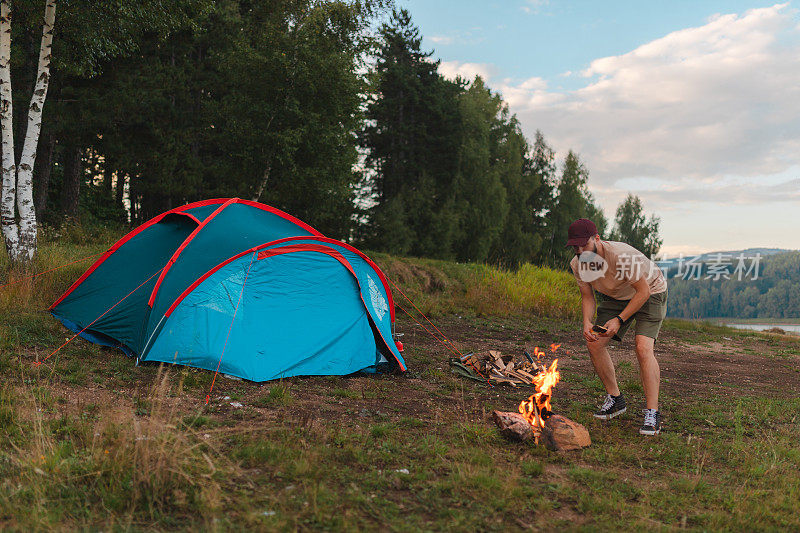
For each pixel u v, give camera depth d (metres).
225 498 2.89
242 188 19.91
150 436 3.36
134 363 6.02
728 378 8.59
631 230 69.00
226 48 20.84
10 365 5.34
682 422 5.46
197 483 3.00
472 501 3.12
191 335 6.11
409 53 38.28
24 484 2.90
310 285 6.94
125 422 3.80
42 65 9.78
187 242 6.88
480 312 14.27
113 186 30.55
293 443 3.86
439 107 37.62
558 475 3.74
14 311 7.64
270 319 6.48
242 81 19.89
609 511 3.14
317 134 19.86
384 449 3.92
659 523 2.98
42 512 2.60
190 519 2.71
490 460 3.79
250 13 21.25
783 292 61.19
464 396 6.11
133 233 8.19
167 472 3.00
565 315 15.53
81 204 23.92
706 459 4.33
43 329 6.89
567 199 53.28
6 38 9.51
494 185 40.53
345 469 3.47
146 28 14.60
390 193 38.31
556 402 6.07
